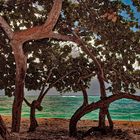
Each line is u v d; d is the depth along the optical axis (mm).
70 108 52406
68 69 16562
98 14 10773
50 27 9609
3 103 64875
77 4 11391
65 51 16250
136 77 14469
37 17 12359
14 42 10117
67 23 11930
